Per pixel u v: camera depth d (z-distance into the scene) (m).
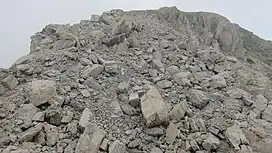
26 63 16.09
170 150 11.77
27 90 13.48
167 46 20.94
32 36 21.88
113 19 24.61
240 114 14.38
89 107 13.16
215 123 13.47
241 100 15.70
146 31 23.00
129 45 20.00
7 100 13.10
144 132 12.49
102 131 11.66
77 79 14.75
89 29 22.41
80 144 11.02
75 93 13.77
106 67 16.12
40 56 16.92
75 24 22.77
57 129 11.77
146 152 11.64
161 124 12.69
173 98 14.83
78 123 12.20
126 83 15.25
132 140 11.98
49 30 22.67
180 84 16.14
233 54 28.45
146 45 20.55
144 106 13.05
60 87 13.91
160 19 28.64
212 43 27.83
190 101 14.80
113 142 11.30
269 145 12.58
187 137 12.49
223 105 15.04
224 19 31.83
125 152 11.27
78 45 18.16
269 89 18.36
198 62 19.34
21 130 11.48
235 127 13.20
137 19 25.92
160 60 18.88
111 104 13.69
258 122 13.98
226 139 12.70
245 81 18.41
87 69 15.55
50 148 10.98
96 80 15.20
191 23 30.75
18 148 10.61
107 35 20.98
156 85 15.83
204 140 12.27
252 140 12.88
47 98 12.71
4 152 10.30
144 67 17.69
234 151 12.12
